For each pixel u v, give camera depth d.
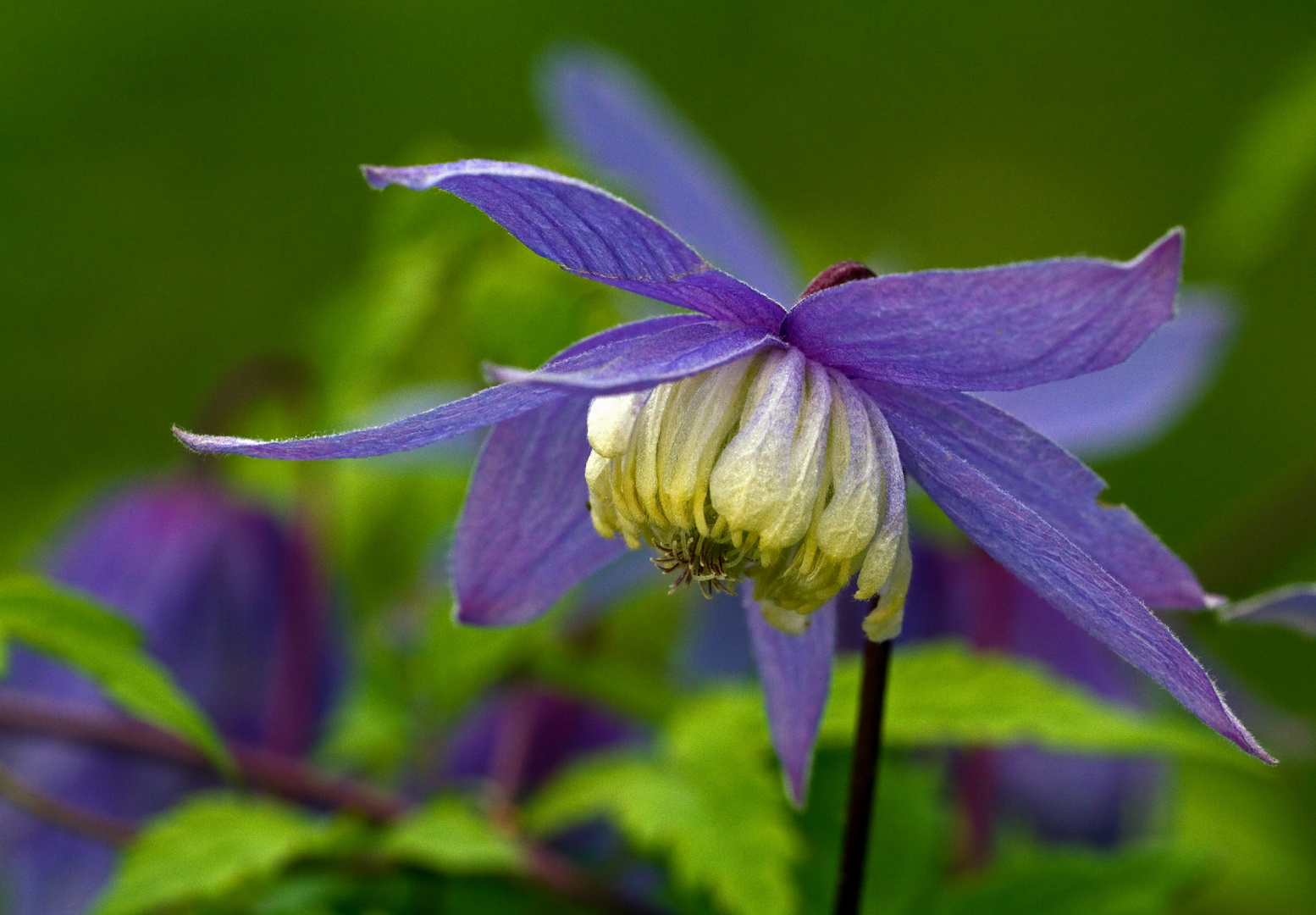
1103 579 0.35
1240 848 0.52
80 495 0.67
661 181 0.44
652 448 0.36
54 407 0.87
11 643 0.43
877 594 0.36
